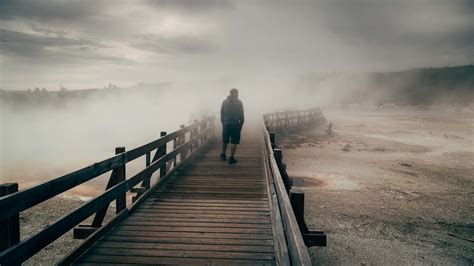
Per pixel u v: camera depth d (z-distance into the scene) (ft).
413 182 34.32
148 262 11.23
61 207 27.53
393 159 46.93
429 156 49.60
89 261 11.23
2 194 8.29
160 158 21.71
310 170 39.58
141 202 17.95
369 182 34.19
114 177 14.98
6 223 8.14
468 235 21.66
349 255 18.94
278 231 10.02
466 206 26.99
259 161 30.30
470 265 18.03
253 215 16.19
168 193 20.10
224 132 29.01
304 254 6.22
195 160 30.71
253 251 12.18
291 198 12.43
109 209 26.55
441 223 23.56
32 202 8.54
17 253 7.96
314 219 23.97
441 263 18.21
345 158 47.29
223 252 12.07
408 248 19.85
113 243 12.70
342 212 25.38
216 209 17.10
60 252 19.44
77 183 10.79
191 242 12.91
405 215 24.93
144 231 13.98
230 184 22.35
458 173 38.58
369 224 23.22
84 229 13.80
